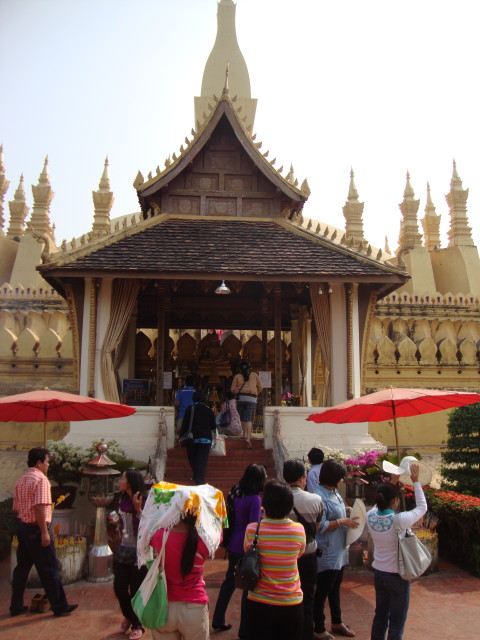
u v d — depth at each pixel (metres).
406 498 11.20
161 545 4.83
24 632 7.15
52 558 7.71
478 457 12.34
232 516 7.07
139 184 16.47
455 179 29.55
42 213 26.56
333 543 6.81
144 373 21.47
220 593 7.15
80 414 9.73
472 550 9.88
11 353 19.34
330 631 7.25
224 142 17.14
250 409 14.20
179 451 13.62
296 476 6.37
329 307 15.34
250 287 18.38
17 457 16.77
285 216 17.11
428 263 27.70
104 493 9.52
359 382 15.00
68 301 14.94
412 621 7.65
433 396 8.33
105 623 7.45
